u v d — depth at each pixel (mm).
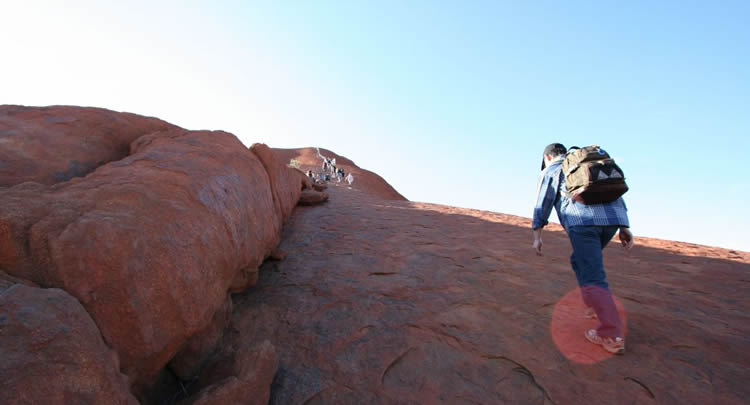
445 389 2326
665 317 3127
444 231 6281
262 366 2207
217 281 2486
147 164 2680
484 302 3432
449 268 4363
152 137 3602
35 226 1642
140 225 1938
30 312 1254
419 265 4465
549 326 2992
